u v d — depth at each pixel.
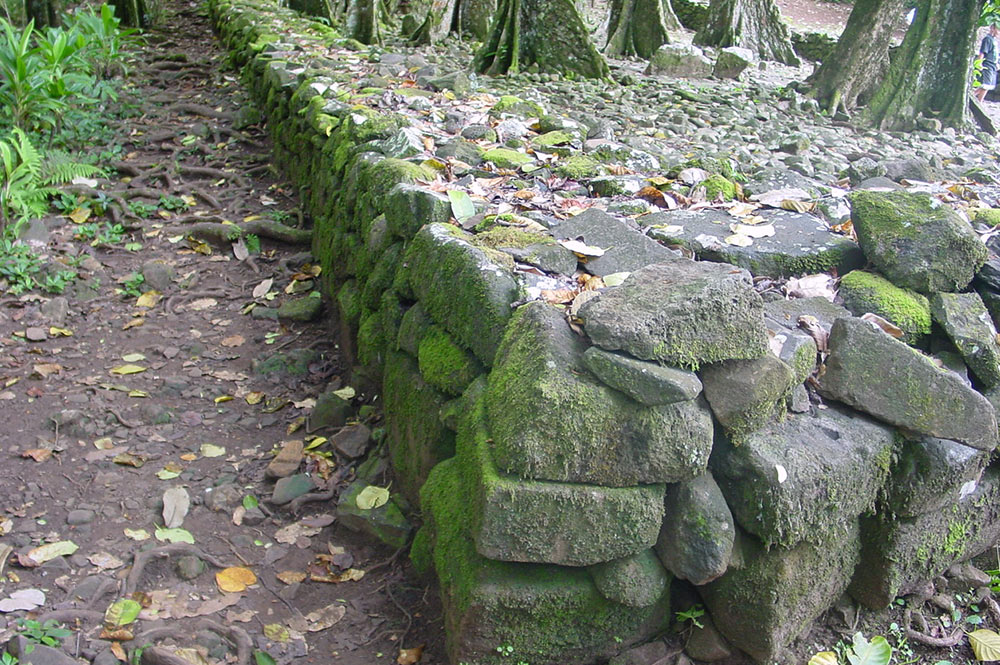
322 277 5.16
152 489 3.51
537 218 3.26
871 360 2.37
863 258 3.03
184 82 9.45
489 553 2.17
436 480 2.59
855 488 2.29
